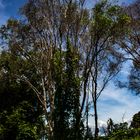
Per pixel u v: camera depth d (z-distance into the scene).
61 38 39.62
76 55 37.72
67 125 35.81
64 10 39.69
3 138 43.22
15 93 46.50
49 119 37.59
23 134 42.56
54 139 35.94
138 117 37.81
